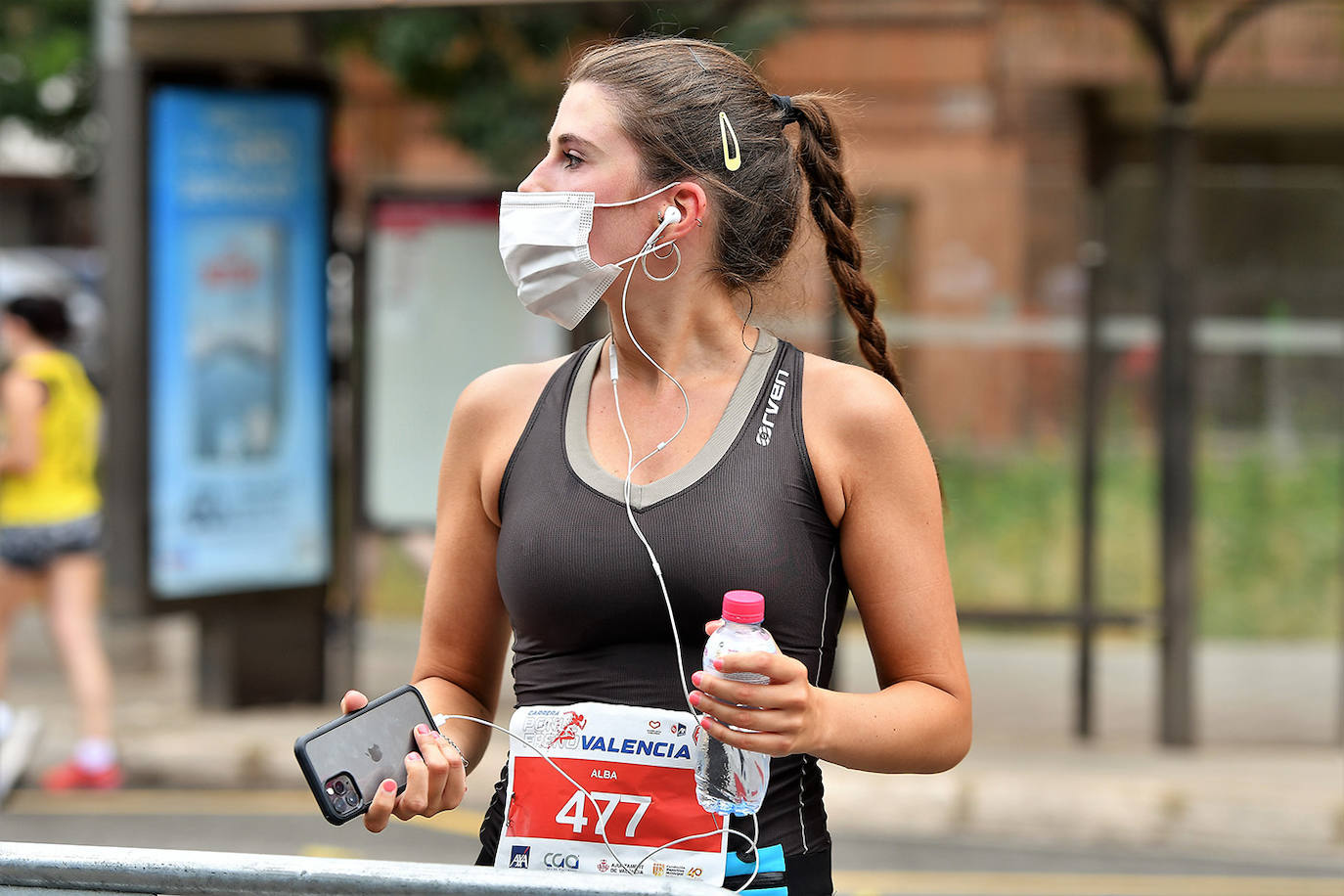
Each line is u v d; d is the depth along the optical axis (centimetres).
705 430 546
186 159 2089
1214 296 2319
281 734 2053
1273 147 3834
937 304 2189
